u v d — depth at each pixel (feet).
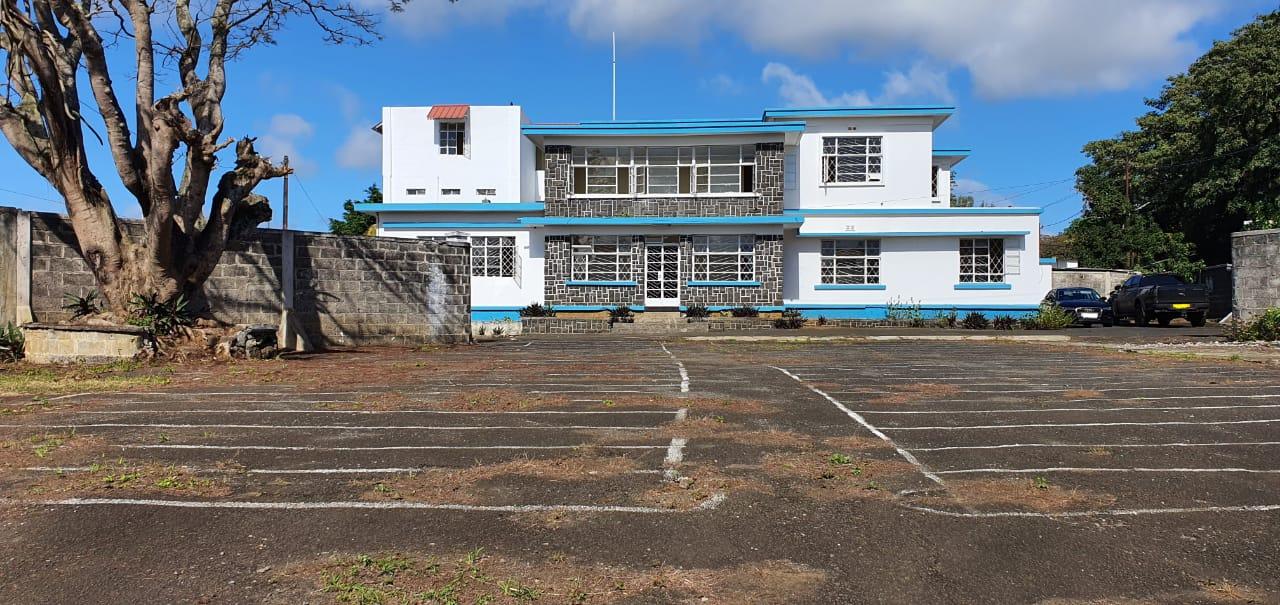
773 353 57.06
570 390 35.73
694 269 89.40
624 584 13.55
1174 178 125.80
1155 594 13.30
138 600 12.84
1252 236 66.64
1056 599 13.11
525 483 19.57
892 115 94.07
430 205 95.96
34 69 41.70
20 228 45.44
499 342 69.10
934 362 50.01
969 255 92.99
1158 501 18.44
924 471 21.11
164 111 42.42
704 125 88.17
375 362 47.91
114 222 46.03
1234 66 112.57
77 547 15.05
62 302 46.78
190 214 46.88
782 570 14.26
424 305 63.46
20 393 33.09
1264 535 16.14
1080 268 118.73
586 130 88.89
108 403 30.96
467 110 106.83
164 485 18.93
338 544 15.30
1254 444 24.64
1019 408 31.35
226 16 48.44
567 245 90.22
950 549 15.33
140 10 45.44
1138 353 55.77
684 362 49.44
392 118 107.76
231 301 53.01
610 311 87.51
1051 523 16.85
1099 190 132.98
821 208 93.30
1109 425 27.73
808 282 93.45
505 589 13.25
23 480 19.31
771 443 24.39
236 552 14.85
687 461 21.95
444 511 17.33
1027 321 86.38
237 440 24.36
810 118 94.58
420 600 12.77
